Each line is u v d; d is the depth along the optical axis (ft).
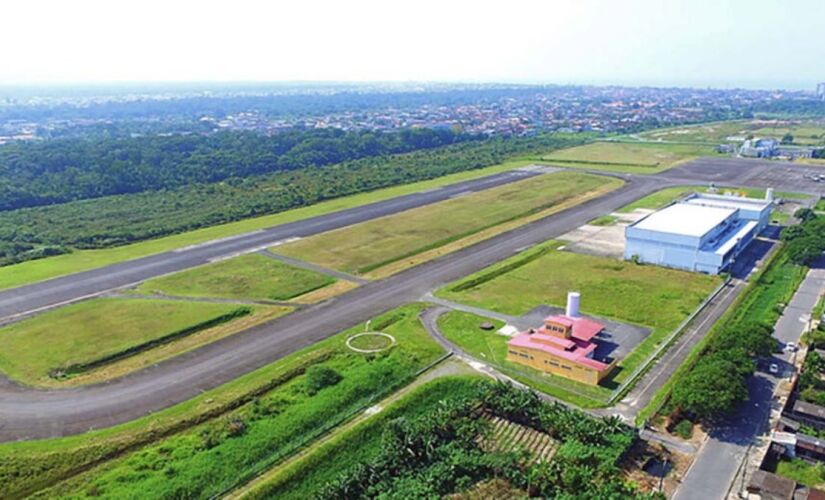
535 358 206.90
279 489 150.71
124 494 143.43
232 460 157.38
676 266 305.73
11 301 257.96
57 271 296.92
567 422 169.89
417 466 156.35
